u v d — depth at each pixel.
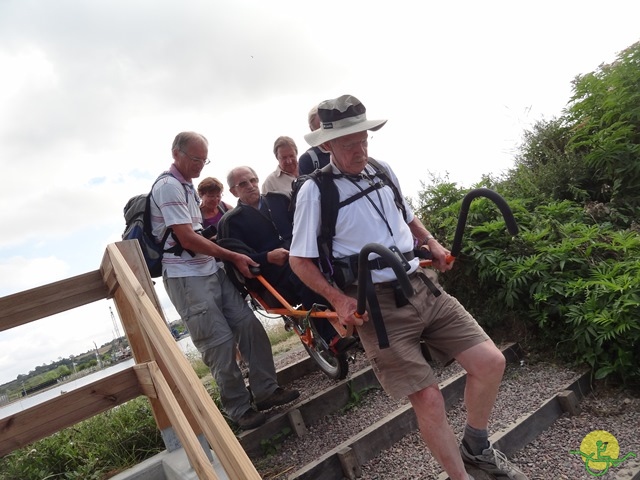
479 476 2.45
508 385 3.57
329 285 2.30
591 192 5.02
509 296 3.82
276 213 3.81
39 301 2.58
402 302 2.30
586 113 5.44
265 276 3.57
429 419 2.21
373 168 2.62
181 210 3.28
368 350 2.35
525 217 4.42
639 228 4.24
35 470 3.33
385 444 3.11
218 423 1.65
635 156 4.72
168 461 2.90
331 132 2.35
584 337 3.42
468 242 4.20
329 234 2.37
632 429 2.90
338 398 3.71
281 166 4.52
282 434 3.40
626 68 5.16
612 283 3.33
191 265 3.39
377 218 2.39
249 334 3.53
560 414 3.20
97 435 3.61
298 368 4.35
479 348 2.34
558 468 2.71
